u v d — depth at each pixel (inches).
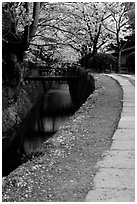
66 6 887.1
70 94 1369.3
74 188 223.9
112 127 390.6
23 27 651.5
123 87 729.0
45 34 887.7
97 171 252.2
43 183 234.5
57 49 989.2
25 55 799.7
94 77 886.4
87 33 1107.9
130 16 1278.3
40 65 1202.0
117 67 1282.0
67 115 933.8
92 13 1055.6
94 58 1209.4
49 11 861.8
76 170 257.8
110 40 1304.1
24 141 624.1
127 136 349.1
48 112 981.2
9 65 709.3
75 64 1205.7
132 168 256.7
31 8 730.2
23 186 231.5
